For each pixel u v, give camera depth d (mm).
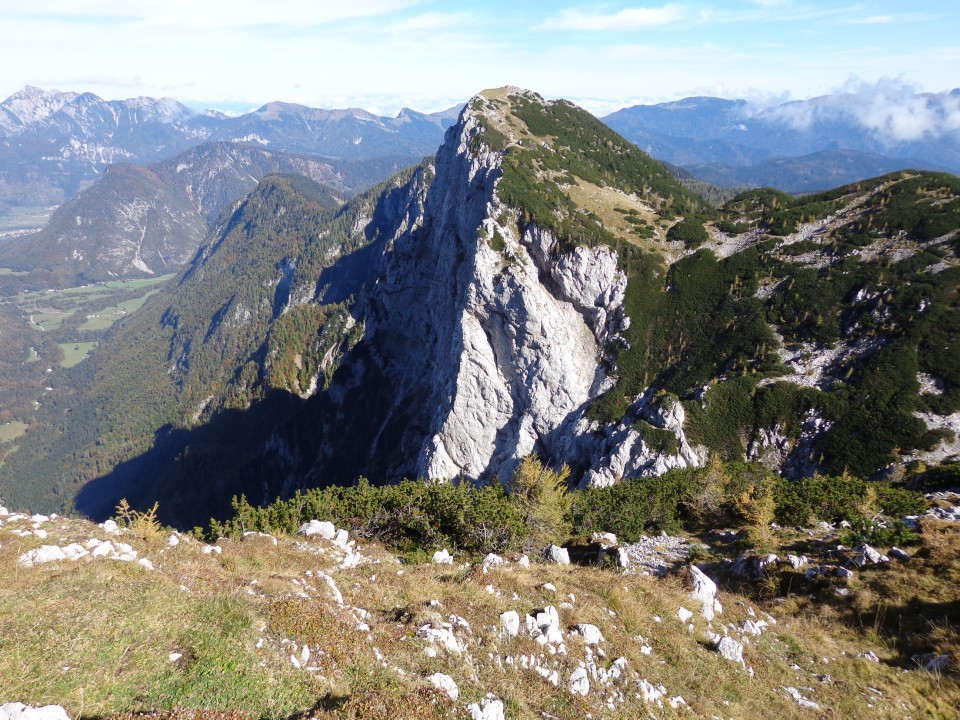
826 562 22047
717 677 14711
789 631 18172
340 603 15078
